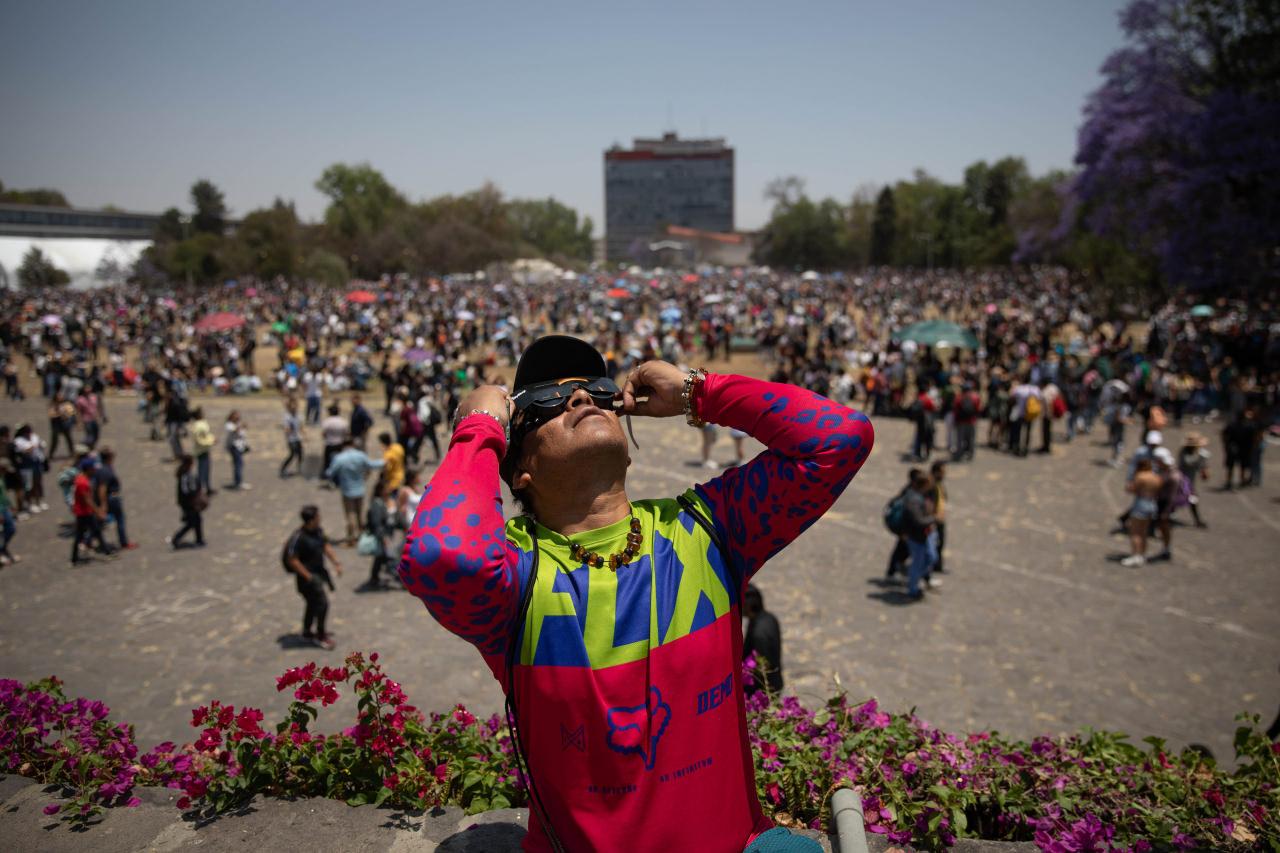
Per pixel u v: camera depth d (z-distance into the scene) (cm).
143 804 291
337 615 1036
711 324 3950
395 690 312
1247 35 2838
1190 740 759
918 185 11988
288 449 2044
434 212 11438
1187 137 2775
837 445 166
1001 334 3703
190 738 746
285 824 277
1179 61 2927
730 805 164
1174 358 2825
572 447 165
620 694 155
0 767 314
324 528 1417
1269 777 326
